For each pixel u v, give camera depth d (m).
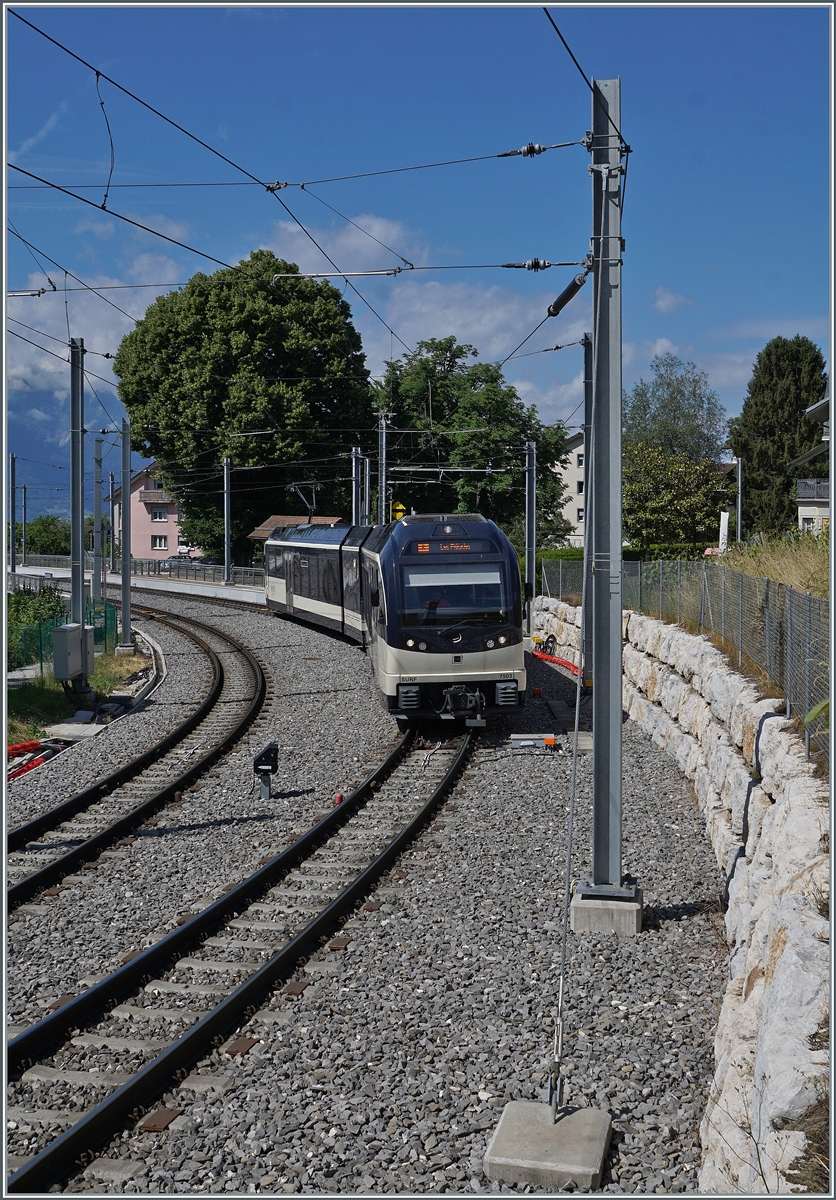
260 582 53.78
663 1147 5.37
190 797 13.16
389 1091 5.98
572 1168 5.07
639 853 10.42
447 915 8.80
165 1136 5.68
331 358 52.50
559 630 27.48
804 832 6.30
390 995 7.28
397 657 16.62
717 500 53.19
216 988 7.55
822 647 8.04
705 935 8.32
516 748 15.74
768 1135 4.37
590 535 9.07
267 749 12.94
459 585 16.88
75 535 21.00
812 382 58.44
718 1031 6.05
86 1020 7.06
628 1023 6.73
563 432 54.53
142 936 8.57
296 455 51.09
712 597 14.41
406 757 15.30
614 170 8.99
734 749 10.51
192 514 58.75
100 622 31.20
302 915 8.98
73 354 20.89
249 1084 6.15
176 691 22.44
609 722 8.78
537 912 8.84
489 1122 5.63
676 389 71.81
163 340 53.72
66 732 18.19
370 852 10.76
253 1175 5.29
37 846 11.17
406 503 54.47
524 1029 6.68
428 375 53.69
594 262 9.08
